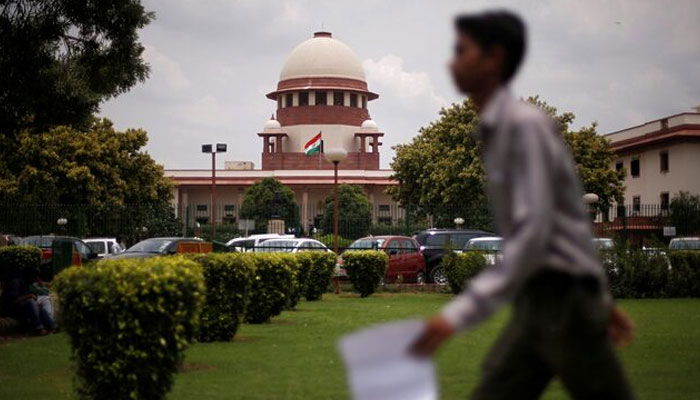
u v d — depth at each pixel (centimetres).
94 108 1741
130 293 632
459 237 2567
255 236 2878
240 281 1102
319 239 3170
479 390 310
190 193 7244
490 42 285
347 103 7744
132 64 1684
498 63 288
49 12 1558
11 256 1534
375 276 2109
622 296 2089
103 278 641
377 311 1642
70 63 1658
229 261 1097
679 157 4391
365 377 256
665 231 3083
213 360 934
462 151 4059
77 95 1666
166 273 649
